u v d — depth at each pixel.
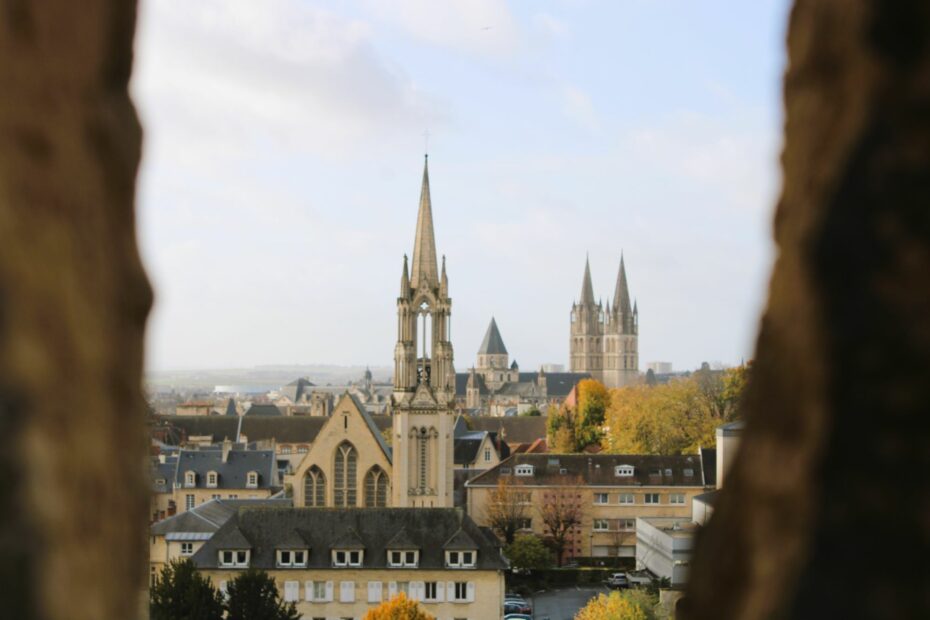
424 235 138.75
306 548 96.31
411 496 134.62
